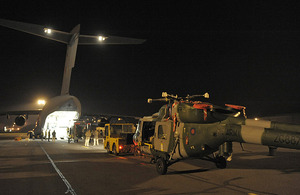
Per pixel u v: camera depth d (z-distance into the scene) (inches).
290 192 270.7
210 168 426.9
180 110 369.1
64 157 580.7
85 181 328.5
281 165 455.2
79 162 501.7
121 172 393.4
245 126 327.3
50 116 1222.9
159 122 415.2
